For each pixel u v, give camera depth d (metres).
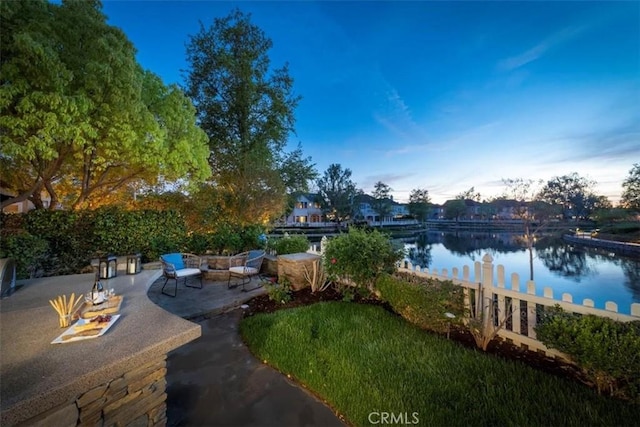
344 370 2.47
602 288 9.12
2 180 6.13
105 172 6.65
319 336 3.18
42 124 4.02
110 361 1.22
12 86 3.72
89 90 4.54
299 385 2.40
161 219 6.80
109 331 1.54
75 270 5.52
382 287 3.99
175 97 6.34
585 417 1.86
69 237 5.55
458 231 39.75
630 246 15.76
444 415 1.91
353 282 4.80
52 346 1.35
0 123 3.77
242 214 9.70
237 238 7.64
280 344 3.01
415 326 3.43
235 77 11.11
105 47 4.50
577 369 2.50
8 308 1.95
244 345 3.15
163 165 5.94
